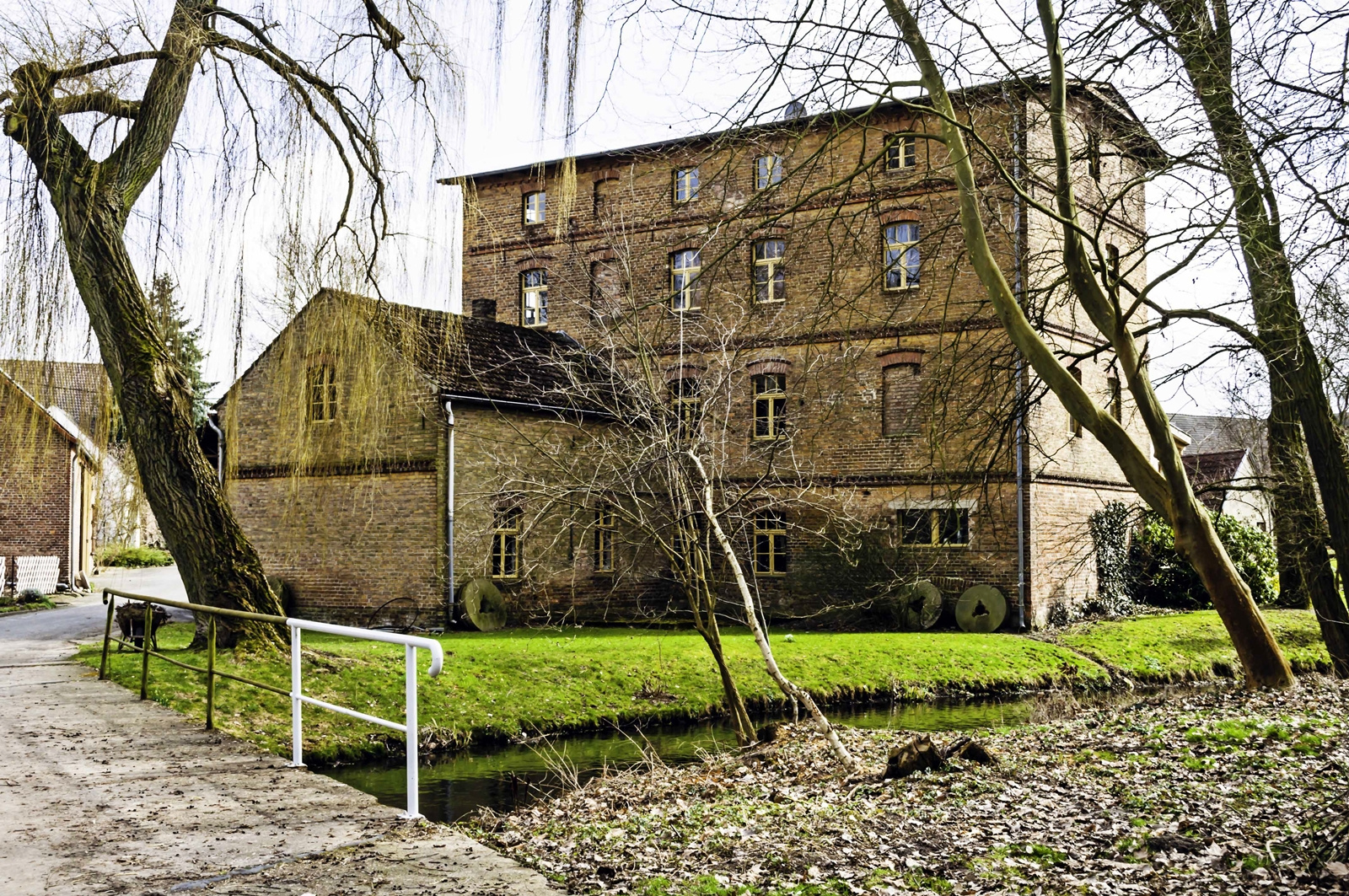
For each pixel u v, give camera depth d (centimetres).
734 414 2525
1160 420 1284
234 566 1445
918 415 2328
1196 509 1318
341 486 2306
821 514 2438
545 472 2334
